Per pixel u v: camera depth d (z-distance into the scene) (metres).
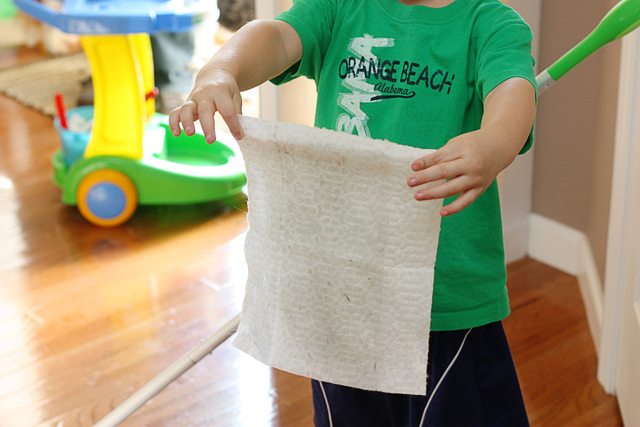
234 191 2.53
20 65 3.47
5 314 2.03
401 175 0.92
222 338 1.28
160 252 2.30
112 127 2.42
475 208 1.17
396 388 1.01
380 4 1.18
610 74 1.88
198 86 1.01
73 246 2.33
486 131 0.92
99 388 1.78
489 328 1.24
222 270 2.21
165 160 2.57
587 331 1.97
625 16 1.09
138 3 2.36
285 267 1.02
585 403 1.74
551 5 2.04
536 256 2.26
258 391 1.77
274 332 1.04
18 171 2.72
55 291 2.12
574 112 2.08
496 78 1.03
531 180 2.22
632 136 1.61
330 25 1.20
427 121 1.13
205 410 1.72
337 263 0.99
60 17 2.21
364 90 1.17
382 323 1.00
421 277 0.97
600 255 1.96
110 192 2.39
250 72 1.09
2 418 1.70
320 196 0.97
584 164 2.09
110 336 1.95
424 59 1.14
